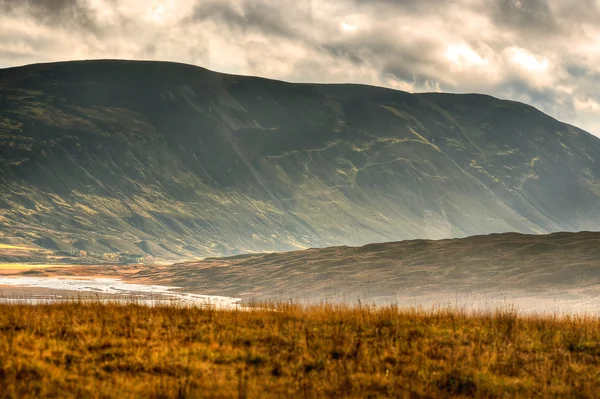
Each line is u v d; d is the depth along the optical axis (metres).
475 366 18.05
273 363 17.84
